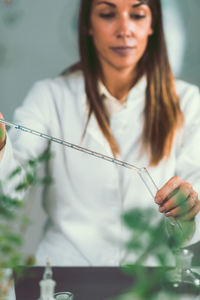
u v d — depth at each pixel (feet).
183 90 3.99
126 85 3.70
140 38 3.46
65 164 3.61
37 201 3.92
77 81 3.85
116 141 3.66
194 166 3.64
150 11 3.48
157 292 2.06
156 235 1.29
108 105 3.71
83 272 2.64
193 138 3.76
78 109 3.70
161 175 3.62
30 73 6.34
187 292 2.09
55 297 2.23
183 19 6.01
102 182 3.53
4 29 6.23
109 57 3.53
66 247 3.40
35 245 4.02
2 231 1.43
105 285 2.47
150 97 3.68
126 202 3.55
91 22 3.52
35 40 6.27
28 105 3.82
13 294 2.36
